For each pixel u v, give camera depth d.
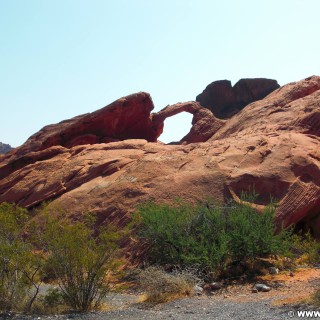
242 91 49.22
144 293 12.41
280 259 15.74
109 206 20.12
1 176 30.05
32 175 26.64
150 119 36.09
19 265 10.43
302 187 19.03
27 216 11.88
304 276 13.79
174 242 15.02
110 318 9.34
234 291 12.48
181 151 23.72
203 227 15.23
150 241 16.03
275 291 12.09
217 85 50.06
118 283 14.37
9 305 10.36
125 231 12.48
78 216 20.25
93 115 33.25
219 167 20.45
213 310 9.82
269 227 15.15
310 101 26.05
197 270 13.83
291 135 22.25
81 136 33.00
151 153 25.11
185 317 9.15
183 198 19.25
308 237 17.47
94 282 10.78
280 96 29.08
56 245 10.67
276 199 18.75
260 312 9.02
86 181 23.86
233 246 14.54
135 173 21.92
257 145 21.64
